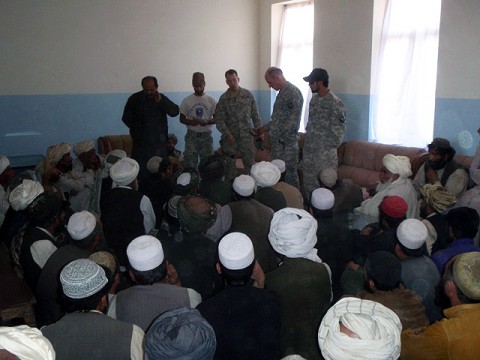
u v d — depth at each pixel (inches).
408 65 203.3
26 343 33.8
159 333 43.7
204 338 43.6
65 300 53.6
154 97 184.5
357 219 113.7
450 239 85.0
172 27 254.4
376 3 209.5
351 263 84.3
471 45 172.9
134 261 60.4
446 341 53.6
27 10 214.8
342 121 166.9
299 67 261.9
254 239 92.3
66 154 137.6
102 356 50.4
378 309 43.9
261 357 57.5
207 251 76.3
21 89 219.5
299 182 194.1
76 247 77.4
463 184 129.6
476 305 55.6
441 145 133.5
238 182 97.3
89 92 236.1
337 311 44.3
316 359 66.5
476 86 173.5
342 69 230.5
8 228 102.7
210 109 208.1
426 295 70.9
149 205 103.5
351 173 213.2
